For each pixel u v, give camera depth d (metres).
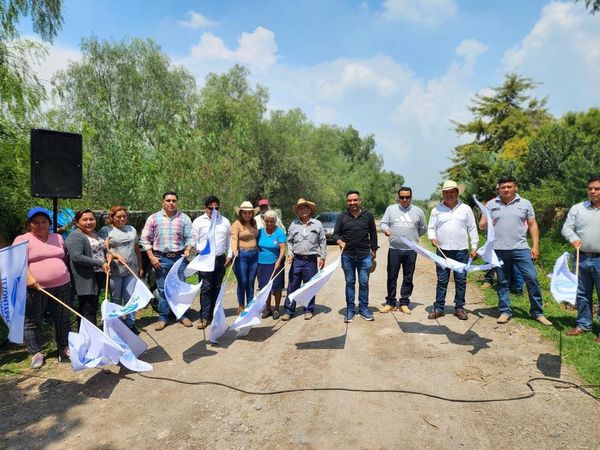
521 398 3.74
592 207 4.97
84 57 23.78
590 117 31.00
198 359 4.81
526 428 3.28
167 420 3.51
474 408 3.60
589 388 3.87
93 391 4.05
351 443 3.14
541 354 4.66
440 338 5.29
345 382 4.14
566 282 4.69
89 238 5.10
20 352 5.07
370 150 58.72
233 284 9.13
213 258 5.40
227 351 5.05
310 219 6.36
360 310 6.26
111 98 23.72
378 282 9.27
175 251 6.02
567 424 3.32
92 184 11.66
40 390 4.08
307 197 28.38
